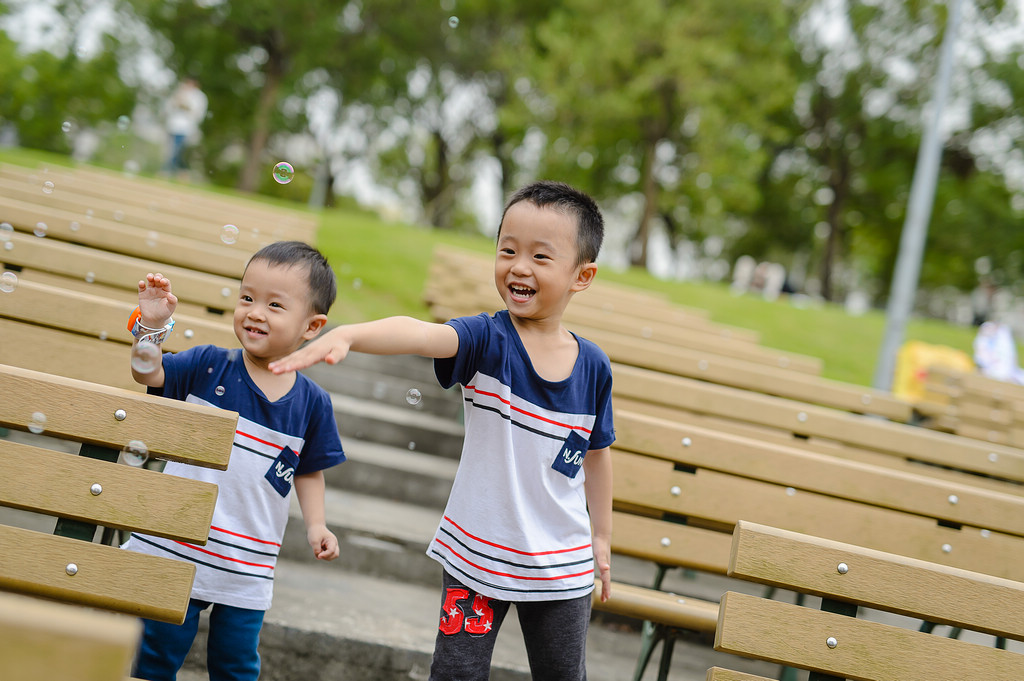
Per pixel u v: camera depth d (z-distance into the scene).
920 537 2.88
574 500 2.06
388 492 4.24
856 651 1.87
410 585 3.49
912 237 10.18
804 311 11.98
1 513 3.40
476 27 32.38
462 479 2.00
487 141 35.50
